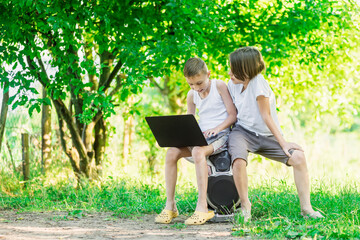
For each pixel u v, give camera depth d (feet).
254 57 15.52
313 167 32.65
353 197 18.25
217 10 26.48
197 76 15.61
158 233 14.20
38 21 22.49
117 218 17.58
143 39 23.57
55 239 13.20
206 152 15.71
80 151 25.76
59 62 22.45
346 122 39.29
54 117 33.19
